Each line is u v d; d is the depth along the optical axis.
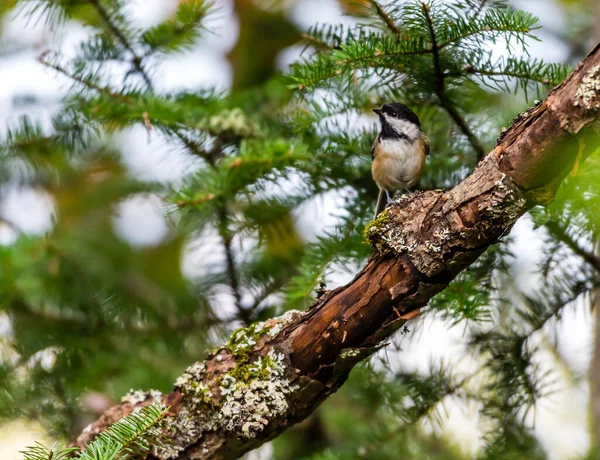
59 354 8.30
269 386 5.10
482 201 4.70
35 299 7.96
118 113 7.62
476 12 6.17
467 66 6.22
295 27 11.38
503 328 7.25
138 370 8.27
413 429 7.38
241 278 8.42
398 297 4.97
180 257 11.65
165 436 5.16
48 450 4.21
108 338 8.45
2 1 8.87
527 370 7.09
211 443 5.18
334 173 7.85
